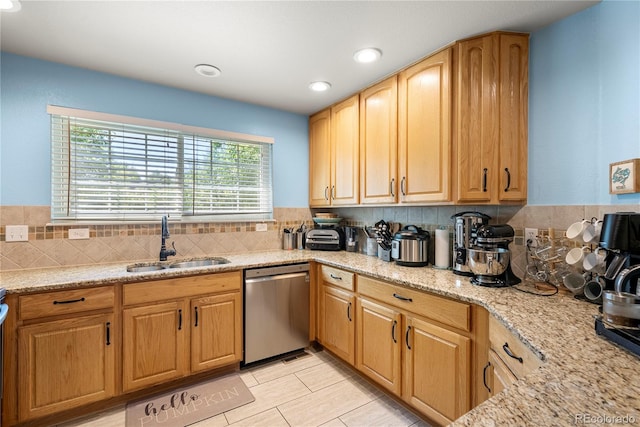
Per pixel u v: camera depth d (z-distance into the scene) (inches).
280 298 97.6
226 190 111.9
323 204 120.8
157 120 97.1
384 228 96.7
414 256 85.7
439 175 76.0
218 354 87.0
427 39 71.6
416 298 68.7
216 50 77.1
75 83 85.7
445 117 74.5
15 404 63.8
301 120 128.0
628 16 54.0
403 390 71.8
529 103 69.3
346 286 90.4
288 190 125.0
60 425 67.9
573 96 62.1
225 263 92.6
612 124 56.2
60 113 83.1
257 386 83.6
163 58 81.1
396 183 88.1
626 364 31.8
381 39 71.8
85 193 88.0
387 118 91.2
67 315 68.3
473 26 66.7
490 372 54.1
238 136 112.1
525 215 70.1
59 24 66.2
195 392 80.6
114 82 90.8
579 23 61.4
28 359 64.7
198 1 58.8
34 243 80.9
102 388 71.7
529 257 68.9
